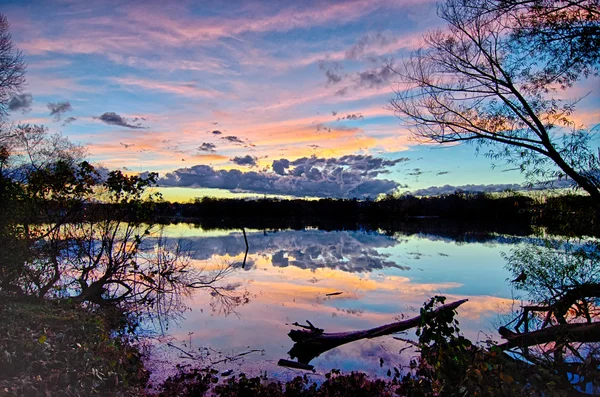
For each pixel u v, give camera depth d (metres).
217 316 12.14
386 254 29.64
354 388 6.99
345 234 56.03
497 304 13.62
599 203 8.30
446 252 30.44
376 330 10.31
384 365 8.35
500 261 25.02
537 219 9.93
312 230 67.44
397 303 13.97
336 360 8.64
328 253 31.12
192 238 44.25
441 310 6.27
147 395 6.49
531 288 10.47
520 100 8.76
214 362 8.28
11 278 10.51
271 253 31.19
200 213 123.06
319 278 19.34
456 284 17.55
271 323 11.41
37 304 9.84
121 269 14.11
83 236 13.51
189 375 7.42
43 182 11.95
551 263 9.70
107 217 13.70
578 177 8.35
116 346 7.56
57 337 7.05
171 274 17.00
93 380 5.61
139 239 13.76
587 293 8.64
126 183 13.25
